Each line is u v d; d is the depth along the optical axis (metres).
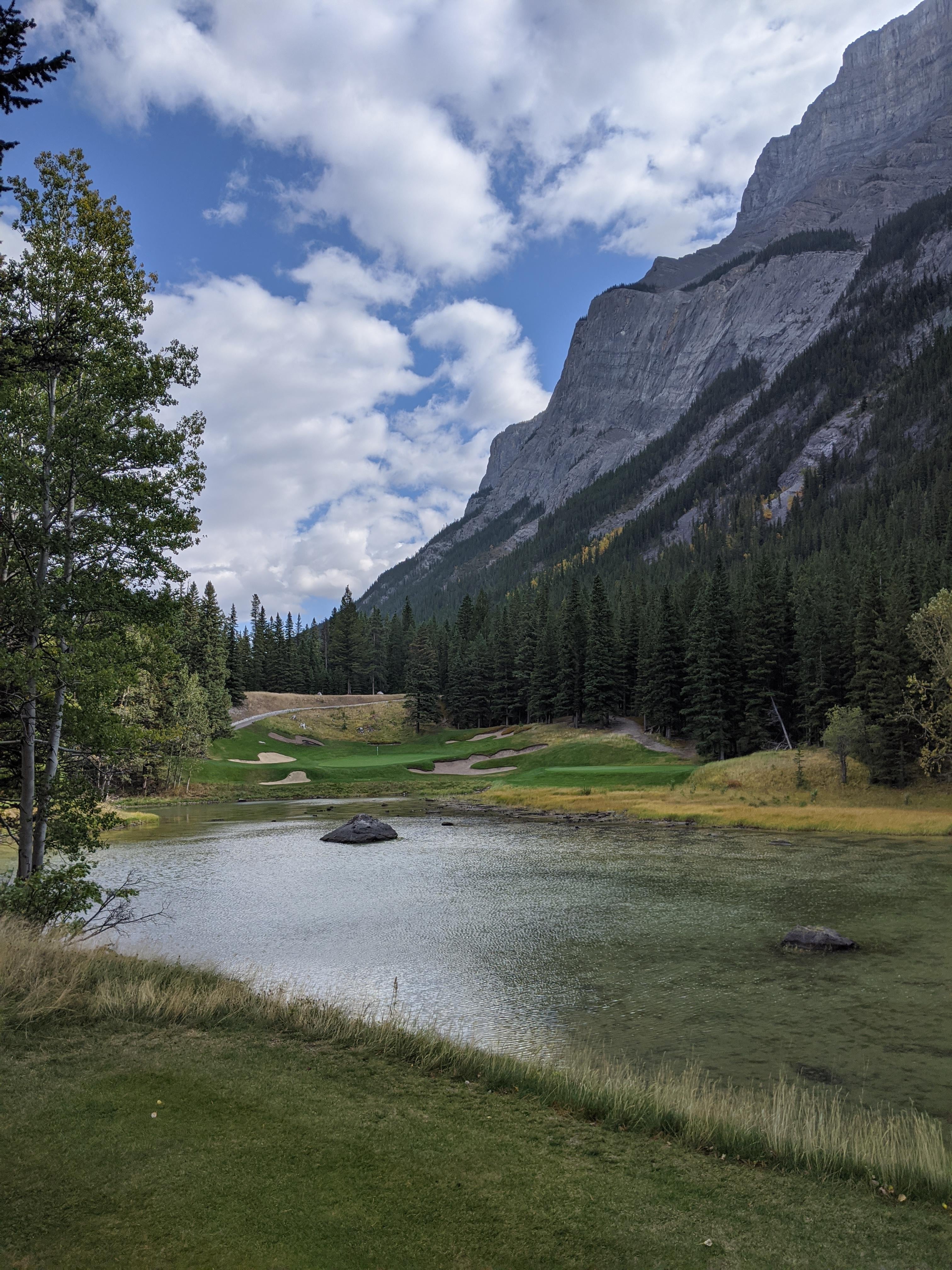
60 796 17.58
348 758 103.56
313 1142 7.47
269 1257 5.49
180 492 19.17
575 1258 5.72
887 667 59.81
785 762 62.47
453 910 25.31
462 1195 6.62
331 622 171.62
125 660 17.75
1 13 7.81
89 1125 7.54
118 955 15.20
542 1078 10.02
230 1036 10.79
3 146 8.43
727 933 21.95
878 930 21.92
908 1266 5.84
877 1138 8.73
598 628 96.56
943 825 44.12
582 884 29.75
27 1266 5.27
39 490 17.42
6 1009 10.79
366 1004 15.77
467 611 151.38
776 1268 5.74
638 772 71.00
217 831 48.31
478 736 110.50
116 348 18.14
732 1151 8.11
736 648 77.94
